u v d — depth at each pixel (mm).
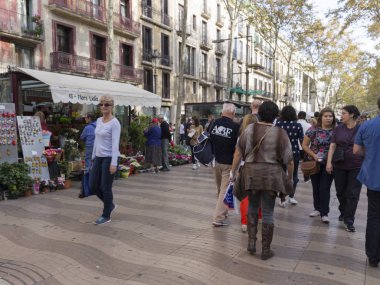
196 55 35625
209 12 37594
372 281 3723
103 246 4605
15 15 18734
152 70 29484
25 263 4043
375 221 4039
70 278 3684
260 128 4262
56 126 10539
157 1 29938
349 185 5406
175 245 4684
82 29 23000
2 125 7832
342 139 5422
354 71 45469
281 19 28047
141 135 12789
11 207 6699
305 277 3783
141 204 7012
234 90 42250
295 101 72312
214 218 5566
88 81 11195
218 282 3633
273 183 4113
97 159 5598
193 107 22219
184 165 14117
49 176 8570
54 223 5637
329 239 5039
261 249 4578
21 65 19375
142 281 3621
